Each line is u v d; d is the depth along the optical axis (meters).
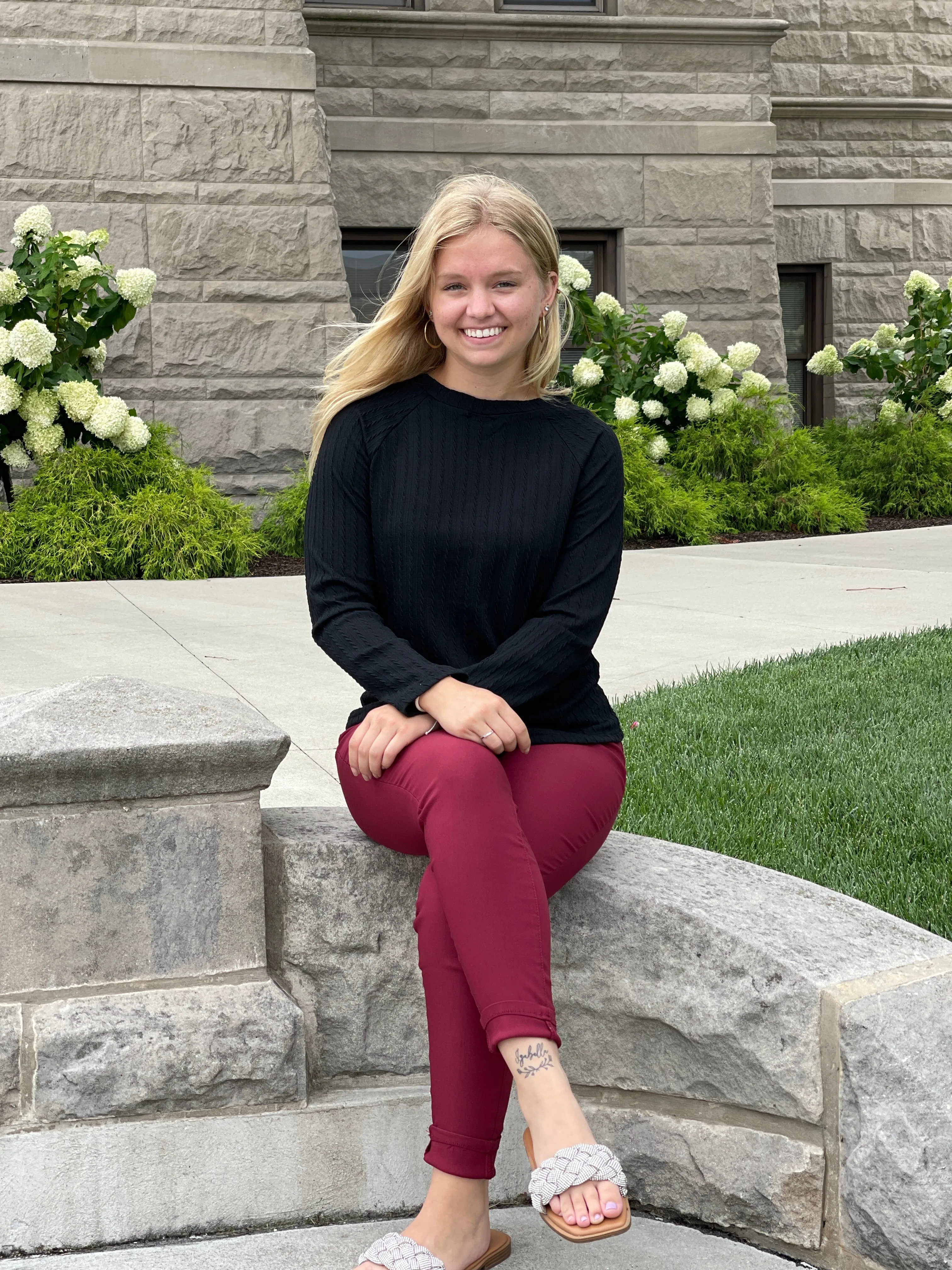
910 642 5.52
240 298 9.91
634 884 2.11
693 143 11.88
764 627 6.06
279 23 9.85
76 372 8.57
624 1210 1.69
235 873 2.09
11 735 1.93
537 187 11.70
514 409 2.27
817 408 13.77
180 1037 2.04
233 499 10.02
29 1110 2.00
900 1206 1.79
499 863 1.86
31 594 7.07
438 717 2.01
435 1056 1.87
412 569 2.18
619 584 7.48
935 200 13.55
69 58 9.46
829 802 3.47
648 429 10.64
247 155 9.84
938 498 11.42
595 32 11.59
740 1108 2.02
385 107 11.48
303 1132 2.12
